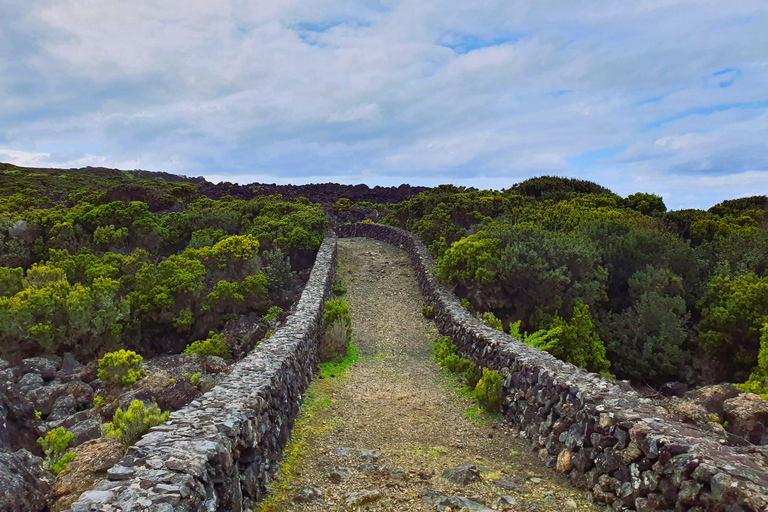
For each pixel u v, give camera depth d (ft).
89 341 50.44
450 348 39.37
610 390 18.75
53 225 73.15
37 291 49.57
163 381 33.09
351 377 34.30
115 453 15.64
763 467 11.92
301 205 111.24
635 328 45.52
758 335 40.65
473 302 50.31
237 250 66.28
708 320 44.11
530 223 63.62
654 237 57.06
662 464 13.26
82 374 41.47
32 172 193.57
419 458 19.74
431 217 89.56
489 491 16.30
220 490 12.98
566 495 16.25
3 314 44.65
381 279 68.28
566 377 20.71
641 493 13.88
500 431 23.93
